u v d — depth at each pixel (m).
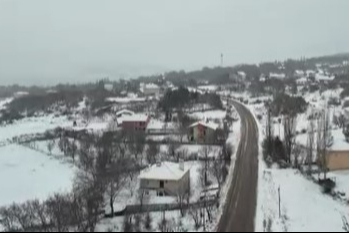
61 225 77.38
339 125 138.62
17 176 129.62
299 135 130.62
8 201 107.75
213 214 81.19
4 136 189.25
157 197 94.50
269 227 74.75
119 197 94.81
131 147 131.00
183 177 98.38
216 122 165.12
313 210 84.50
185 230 76.00
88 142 141.38
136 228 77.56
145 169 106.19
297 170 106.88
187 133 152.00
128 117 171.62
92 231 76.81
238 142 136.75
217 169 104.88
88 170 117.94
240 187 95.06
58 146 153.38
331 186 96.12
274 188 94.00
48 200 95.62
